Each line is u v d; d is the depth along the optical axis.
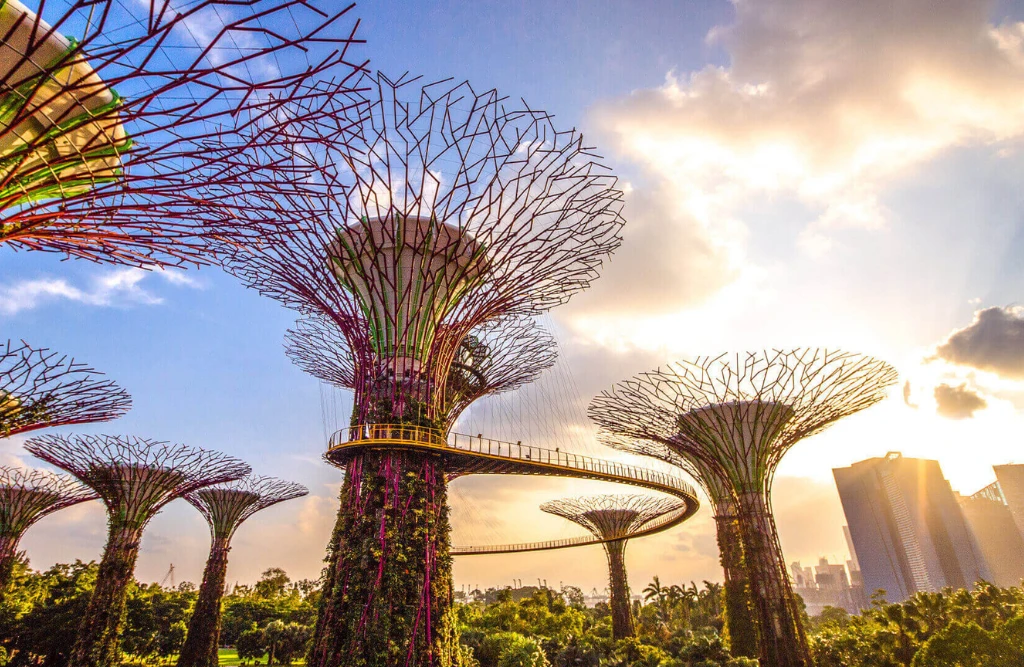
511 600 70.94
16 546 35.78
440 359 22.72
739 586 36.00
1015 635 29.09
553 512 53.12
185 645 34.66
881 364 25.08
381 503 19.88
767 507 27.28
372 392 21.53
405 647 17.88
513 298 22.61
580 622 62.72
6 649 35.44
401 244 19.89
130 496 31.72
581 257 20.64
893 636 40.69
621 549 49.03
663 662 33.19
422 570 19.33
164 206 7.51
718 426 27.98
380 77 15.04
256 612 63.03
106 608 29.50
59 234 7.23
